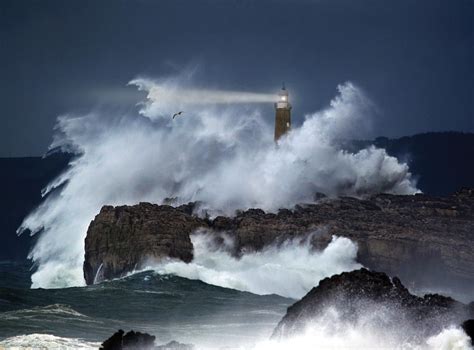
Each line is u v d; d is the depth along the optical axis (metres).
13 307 127.38
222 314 126.69
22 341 87.56
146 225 164.50
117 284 147.38
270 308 133.88
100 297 138.00
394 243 170.88
